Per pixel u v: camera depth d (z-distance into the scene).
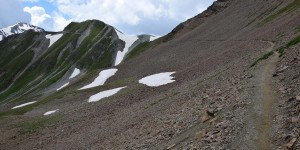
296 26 65.81
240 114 27.14
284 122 24.02
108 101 69.88
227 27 131.50
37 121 67.94
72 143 49.97
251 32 99.00
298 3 98.25
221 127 26.08
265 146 22.08
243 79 36.69
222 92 35.28
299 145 20.70
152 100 57.19
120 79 98.25
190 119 31.59
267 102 28.11
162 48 138.50
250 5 144.38
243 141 23.20
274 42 63.62
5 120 72.69
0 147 57.72
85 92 86.19
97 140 45.22
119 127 46.25
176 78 72.19
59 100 84.00
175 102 44.41
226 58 69.00
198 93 42.16
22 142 58.50
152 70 95.94
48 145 53.81
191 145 25.38
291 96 27.56
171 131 30.77
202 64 75.31
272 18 102.12
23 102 110.75
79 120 62.88
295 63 34.69
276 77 33.56
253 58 50.09
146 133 34.50
